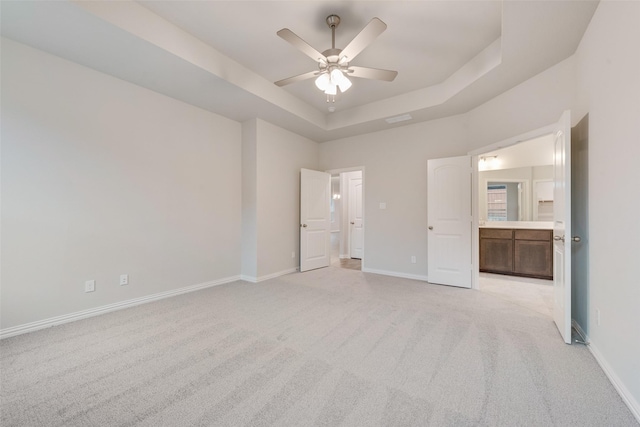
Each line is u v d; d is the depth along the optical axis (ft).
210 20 8.04
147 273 10.55
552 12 6.44
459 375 5.76
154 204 10.77
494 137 11.12
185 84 10.18
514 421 4.47
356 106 14.38
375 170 15.83
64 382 5.53
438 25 8.16
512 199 16.83
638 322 4.59
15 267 7.65
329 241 18.08
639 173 4.60
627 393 4.86
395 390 5.29
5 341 7.25
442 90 11.66
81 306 8.85
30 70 7.87
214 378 5.68
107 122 9.44
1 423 4.46
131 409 4.78
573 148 7.97
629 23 4.92
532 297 11.14
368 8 7.52
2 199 7.46
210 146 12.84
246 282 13.65
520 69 8.93
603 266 5.98
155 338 7.48
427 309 9.72
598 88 6.23
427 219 13.87
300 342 7.25
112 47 7.88
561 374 5.75
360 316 9.05
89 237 9.04
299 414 4.66
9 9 6.32
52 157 8.29
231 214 13.83
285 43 9.16
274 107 12.33
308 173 16.55
